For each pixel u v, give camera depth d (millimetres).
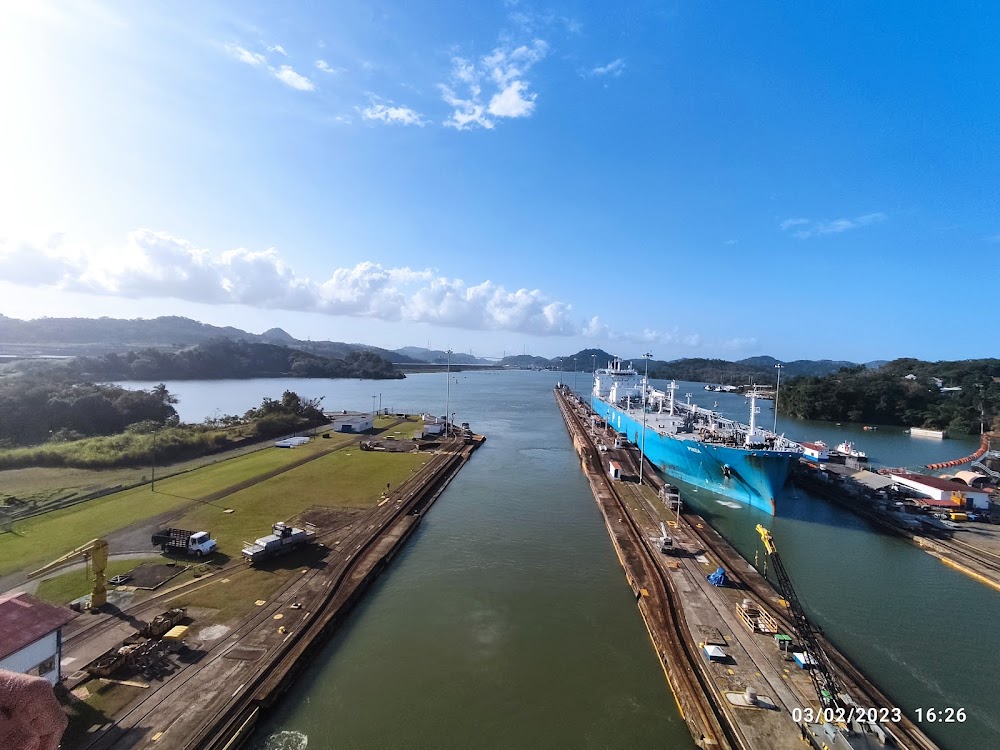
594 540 41812
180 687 20797
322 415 103375
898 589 34094
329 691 22547
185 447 66812
